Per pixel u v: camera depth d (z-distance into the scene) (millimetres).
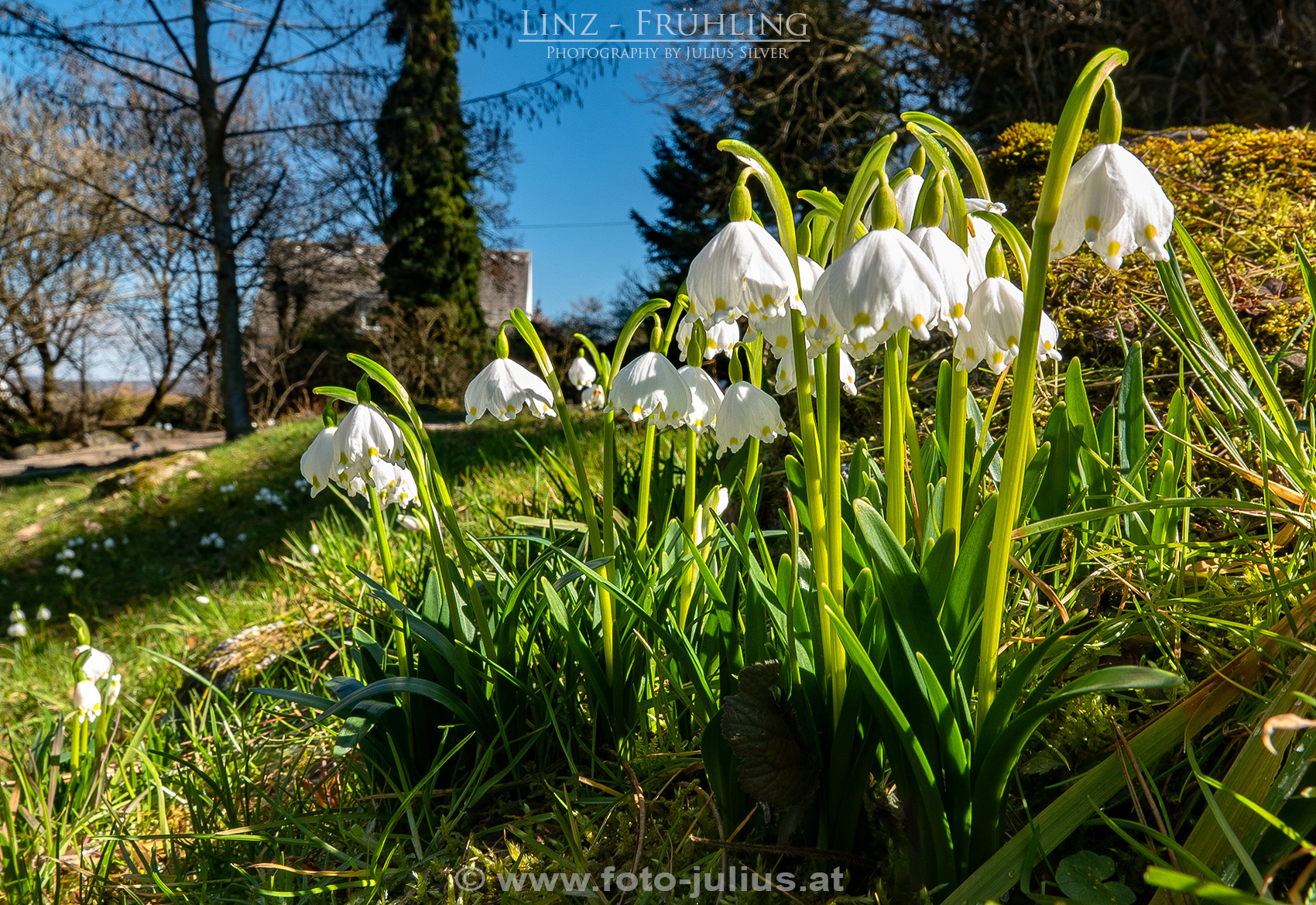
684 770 1566
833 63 12422
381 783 1786
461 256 19766
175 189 18625
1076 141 832
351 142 16203
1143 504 1046
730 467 2021
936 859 1100
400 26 12469
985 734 1043
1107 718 1263
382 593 1725
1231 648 1302
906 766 1110
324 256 15070
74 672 2279
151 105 16875
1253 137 3404
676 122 15180
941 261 959
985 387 2420
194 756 2410
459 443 7664
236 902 1566
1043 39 10016
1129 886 1081
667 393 1333
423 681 1628
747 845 1242
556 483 2906
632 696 1658
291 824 1675
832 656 1142
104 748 2430
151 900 1728
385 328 18547
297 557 4770
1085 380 2303
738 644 1346
